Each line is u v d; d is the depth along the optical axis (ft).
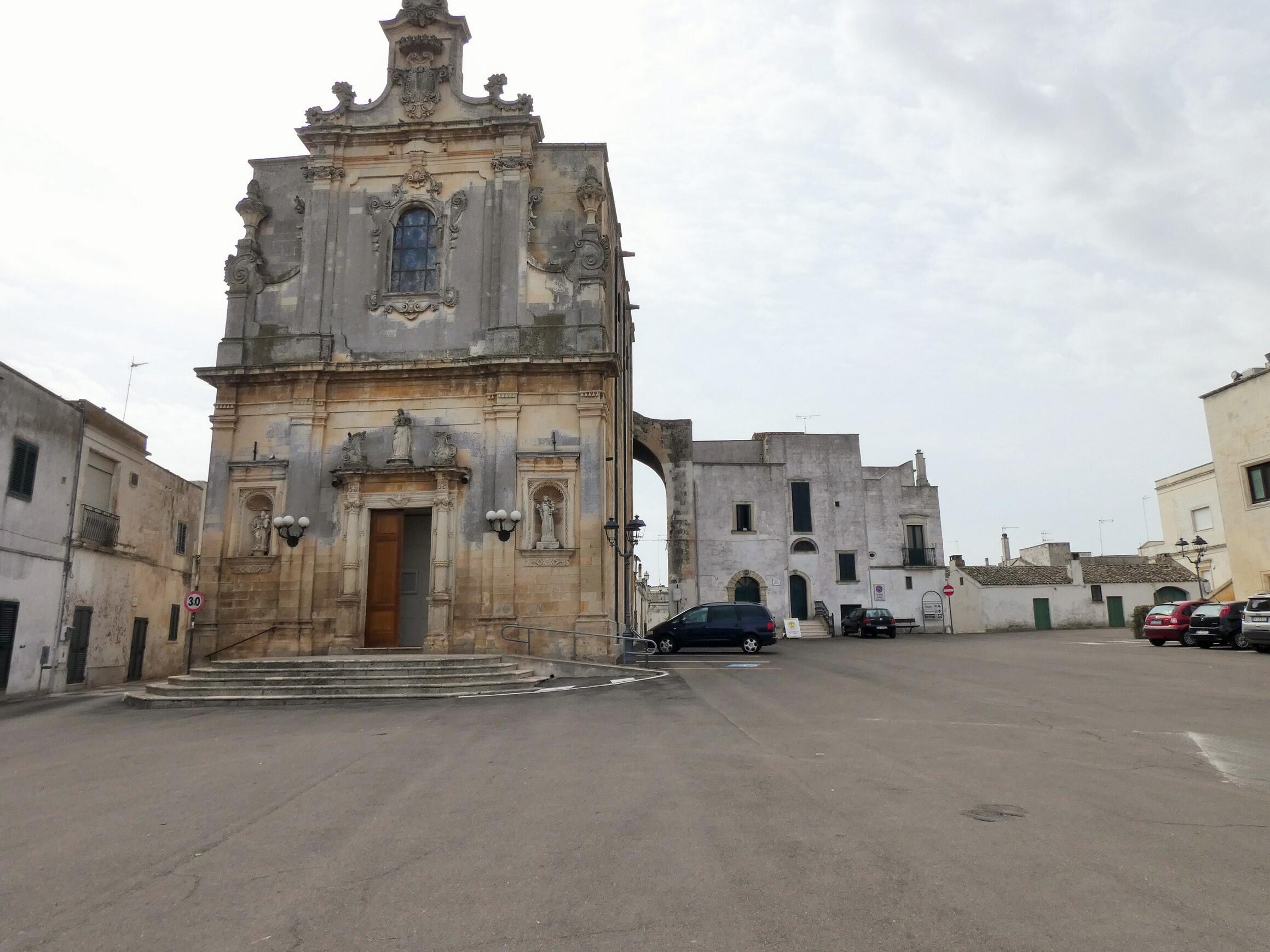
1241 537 103.45
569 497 73.97
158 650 96.17
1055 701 47.65
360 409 77.15
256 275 80.48
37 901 18.07
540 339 77.10
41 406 70.74
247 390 77.92
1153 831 21.45
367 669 62.13
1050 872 18.28
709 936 15.26
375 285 79.71
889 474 162.20
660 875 18.57
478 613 72.74
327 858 20.59
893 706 46.68
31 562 69.51
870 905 16.48
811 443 151.23
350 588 73.26
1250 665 67.62
